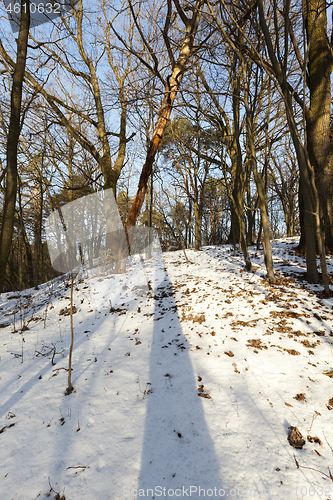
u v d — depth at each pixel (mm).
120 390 2709
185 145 12797
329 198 7035
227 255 9508
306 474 1637
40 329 4863
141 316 4758
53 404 2584
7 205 4711
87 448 2029
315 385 2436
